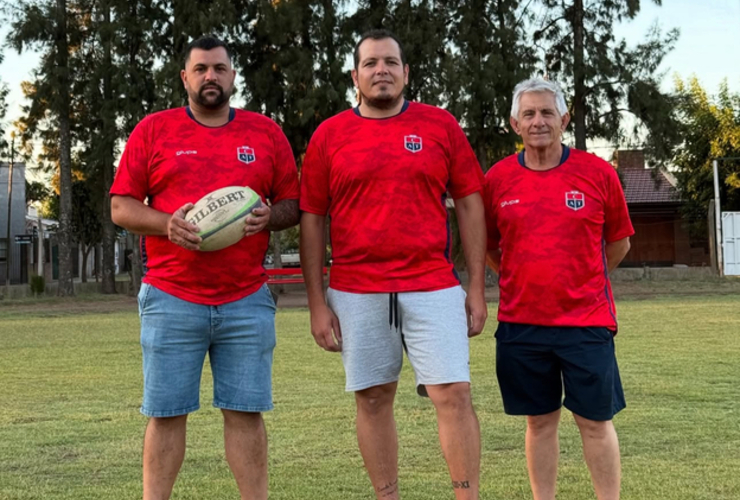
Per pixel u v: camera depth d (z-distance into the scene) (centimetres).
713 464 522
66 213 2872
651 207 4275
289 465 536
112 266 3089
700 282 2811
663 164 2931
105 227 3061
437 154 417
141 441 614
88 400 793
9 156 3156
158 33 2811
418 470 522
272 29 2584
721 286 2641
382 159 409
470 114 2620
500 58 2650
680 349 1109
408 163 409
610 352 416
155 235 404
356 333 416
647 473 501
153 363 404
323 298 439
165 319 403
